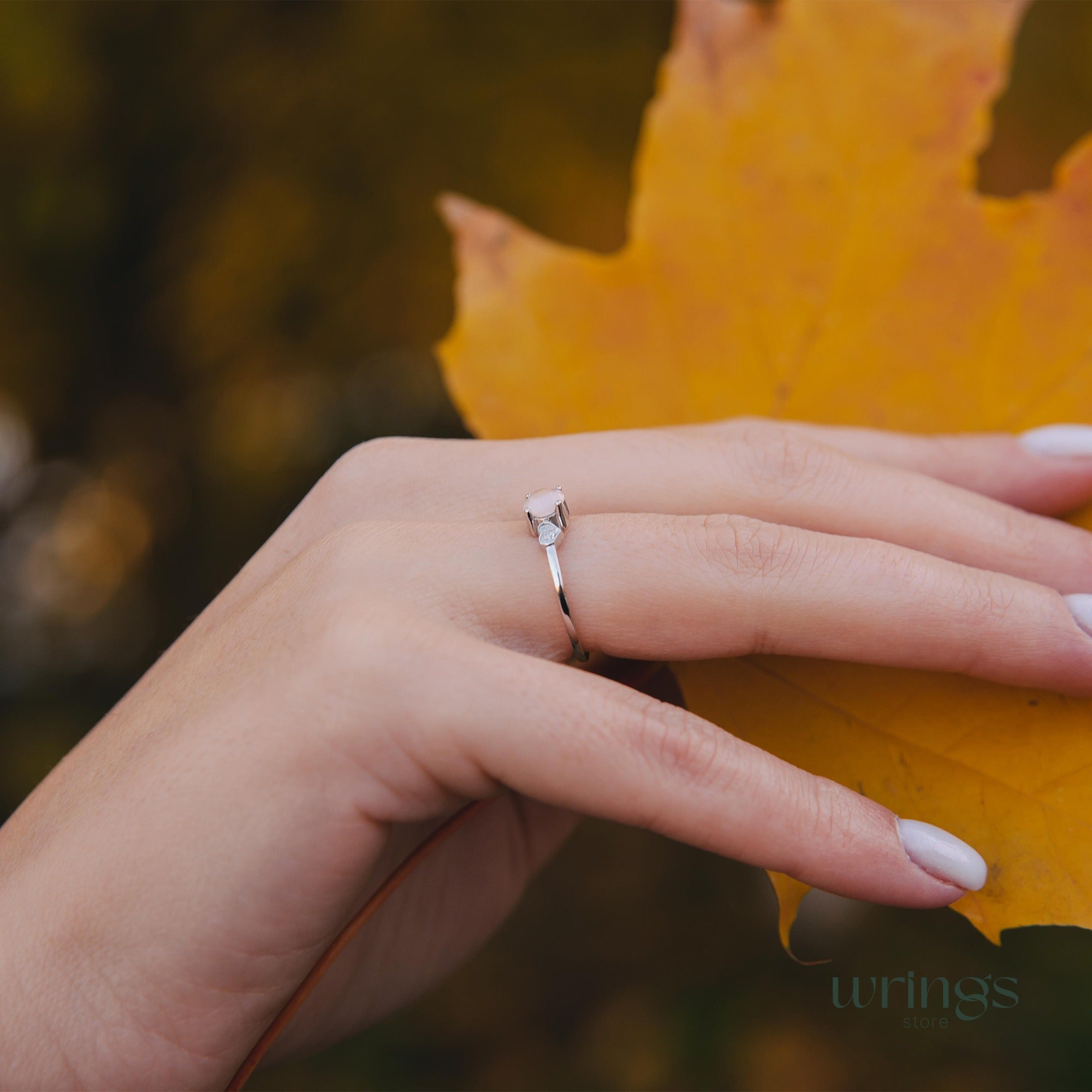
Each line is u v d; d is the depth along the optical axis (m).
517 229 0.23
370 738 0.19
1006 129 0.39
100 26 0.48
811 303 0.22
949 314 0.22
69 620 0.68
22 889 0.20
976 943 0.35
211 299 0.53
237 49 0.49
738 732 0.21
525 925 0.47
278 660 0.20
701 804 0.19
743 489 0.21
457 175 0.48
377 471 0.22
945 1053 0.35
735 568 0.20
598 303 0.23
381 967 0.24
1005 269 0.22
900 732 0.20
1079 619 0.19
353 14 0.46
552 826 0.27
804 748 0.20
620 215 0.46
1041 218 0.21
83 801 0.20
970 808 0.20
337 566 0.20
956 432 0.22
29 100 0.48
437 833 0.20
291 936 0.19
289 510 0.26
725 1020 0.40
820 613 0.20
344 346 0.53
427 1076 0.42
